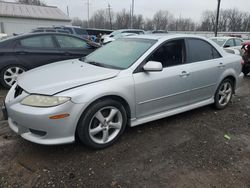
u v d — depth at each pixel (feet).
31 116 9.40
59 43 21.56
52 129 9.51
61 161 10.06
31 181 8.86
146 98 11.89
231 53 17.30
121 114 11.25
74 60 14.25
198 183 9.03
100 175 9.28
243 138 12.56
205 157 10.66
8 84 20.10
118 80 10.89
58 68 12.31
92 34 74.74
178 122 14.12
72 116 9.70
